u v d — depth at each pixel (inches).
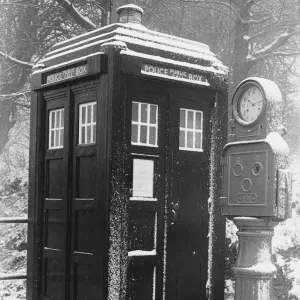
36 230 209.0
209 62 203.3
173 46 197.0
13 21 476.7
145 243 181.8
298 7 417.7
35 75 212.7
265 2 454.9
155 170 186.4
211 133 203.3
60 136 204.4
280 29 434.6
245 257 175.3
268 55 412.5
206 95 201.9
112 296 170.9
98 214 176.4
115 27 189.9
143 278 180.1
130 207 177.5
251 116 180.2
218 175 202.4
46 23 475.2
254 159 174.1
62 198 197.2
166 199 187.3
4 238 340.2
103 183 175.2
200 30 472.7
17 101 490.3
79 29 454.9
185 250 191.8
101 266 173.3
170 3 460.4
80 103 192.1
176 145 191.9
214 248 199.0
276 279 238.5
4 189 397.7
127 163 177.5
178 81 189.9
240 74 409.7
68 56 200.4
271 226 174.4
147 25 456.4
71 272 189.6
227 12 468.4
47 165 208.8
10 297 285.3
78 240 188.4
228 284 258.4
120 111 175.5
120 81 175.9
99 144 177.9
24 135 737.0
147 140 185.5
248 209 174.7
